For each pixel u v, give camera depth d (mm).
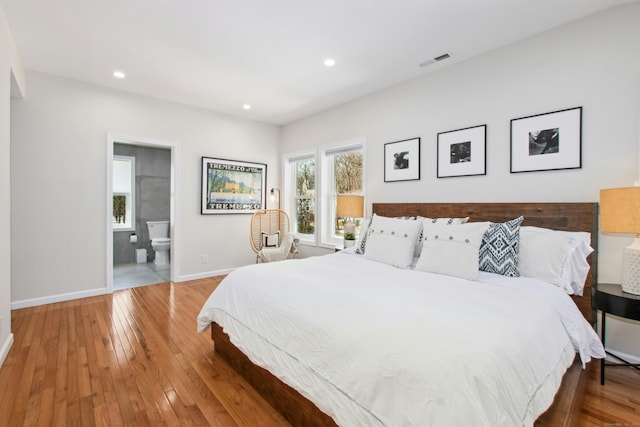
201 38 2555
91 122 3553
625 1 2049
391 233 2699
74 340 2467
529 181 2508
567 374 1847
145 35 2514
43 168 3283
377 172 3732
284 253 4473
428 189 3209
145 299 3521
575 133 2273
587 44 2227
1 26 2135
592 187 2209
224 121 4684
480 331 1209
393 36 2508
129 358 2195
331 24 2346
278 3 2098
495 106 2703
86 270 3561
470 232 2230
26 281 3209
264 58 2898
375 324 1300
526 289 1821
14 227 3145
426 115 3223
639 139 2029
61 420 1560
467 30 2418
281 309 1671
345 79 3375
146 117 3939
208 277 4555
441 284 1898
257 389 1828
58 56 2881
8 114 2311
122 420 1569
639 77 2033
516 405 1021
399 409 1022
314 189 4766
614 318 2148
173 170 4234
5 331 2244
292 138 5113
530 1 2066
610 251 2145
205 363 2143
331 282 1914
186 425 1544
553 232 2170
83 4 2105
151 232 5680
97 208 3609
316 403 1342
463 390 948
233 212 4805
